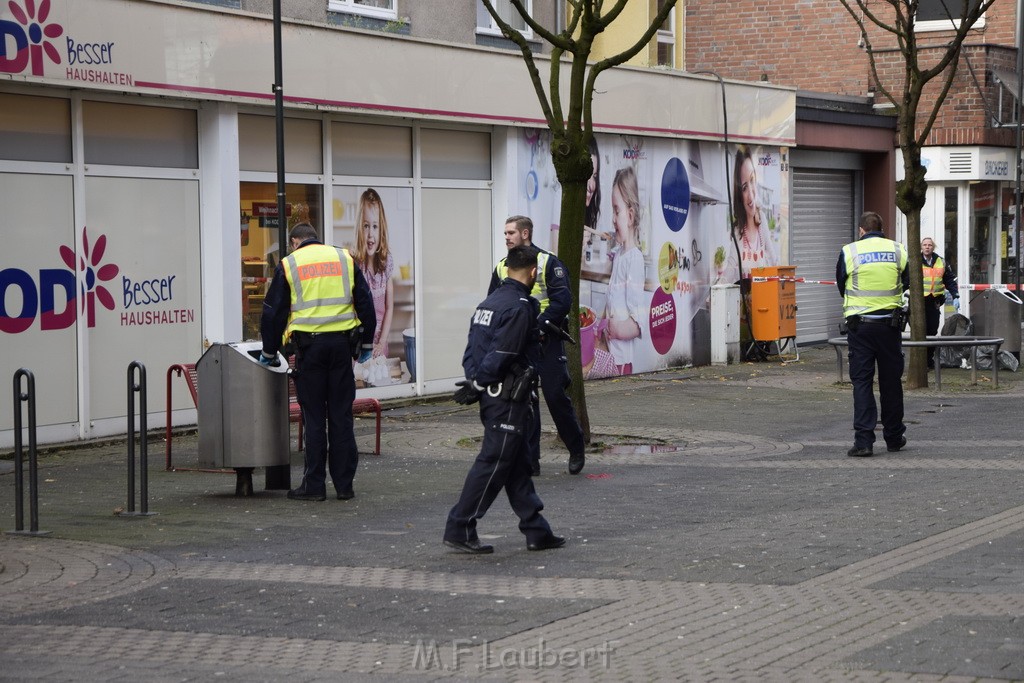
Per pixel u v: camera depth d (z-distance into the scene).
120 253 14.25
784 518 9.72
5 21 12.65
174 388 14.88
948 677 5.93
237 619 7.07
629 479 11.69
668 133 21.83
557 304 11.52
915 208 18.83
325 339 10.65
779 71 29.50
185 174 14.89
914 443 13.79
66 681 6.02
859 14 28.61
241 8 15.88
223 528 9.61
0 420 13.12
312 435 10.73
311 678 6.04
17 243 13.23
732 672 6.04
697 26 30.33
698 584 7.73
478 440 14.10
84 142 13.84
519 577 7.98
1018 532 9.12
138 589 7.75
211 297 15.12
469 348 8.72
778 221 25.06
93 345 13.98
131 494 10.09
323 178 16.44
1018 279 24.86
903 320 12.93
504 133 18.84
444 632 6.78
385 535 9.33
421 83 17.20
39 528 9.61
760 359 24.05
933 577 7.83
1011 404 17.14
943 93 18.73
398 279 17.55
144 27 13.94
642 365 21.59
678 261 22.38
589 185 20.22
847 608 7.14
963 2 18.48
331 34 15.93
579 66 13.18
